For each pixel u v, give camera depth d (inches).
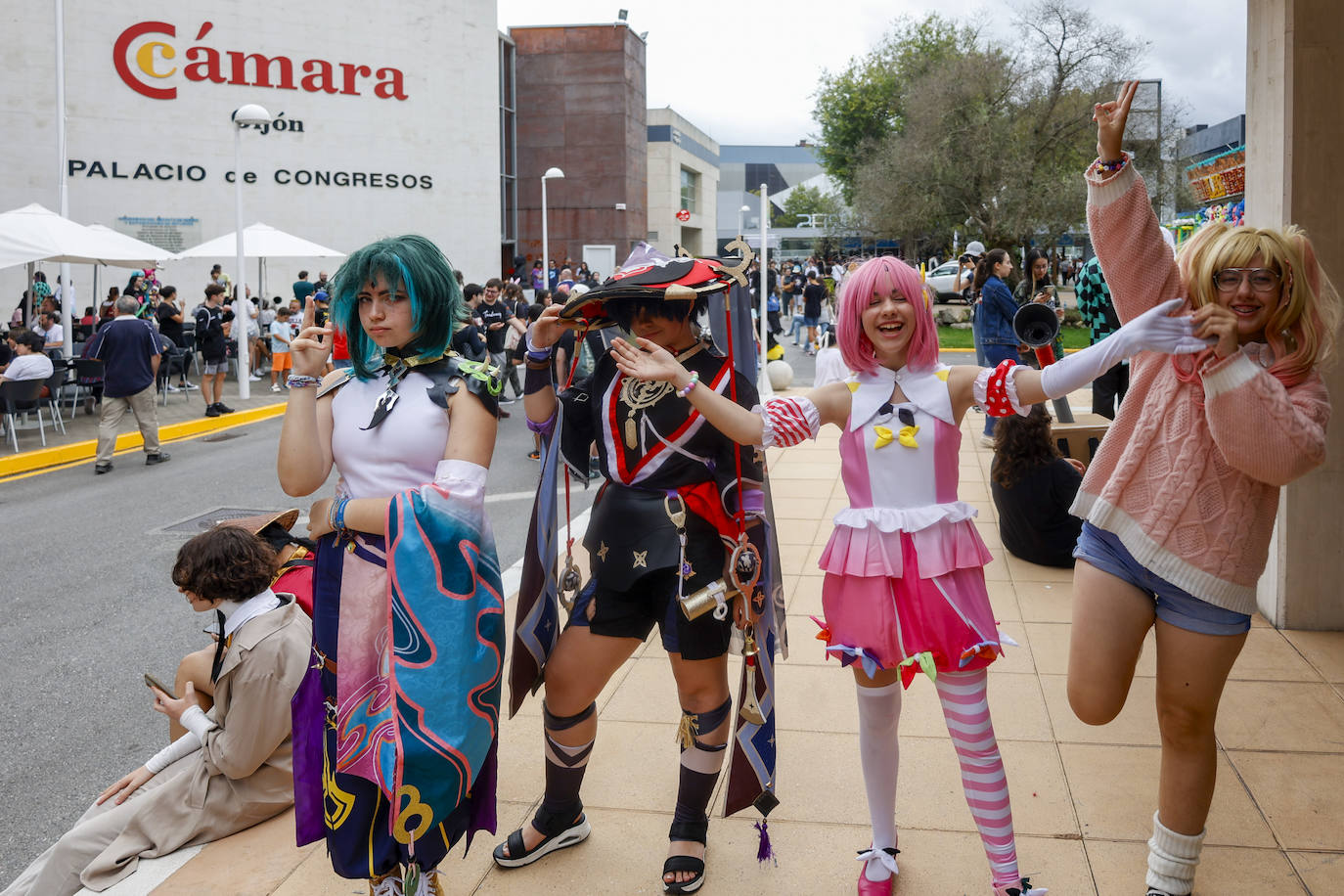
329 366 113.3
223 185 1138.7
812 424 102.6
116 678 209.3
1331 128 163.6
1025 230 1227.2
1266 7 171.6
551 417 114.6
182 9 1099.3
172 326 658.2
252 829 132.2
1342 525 174.4
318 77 1178.6
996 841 102.6
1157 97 1220.5
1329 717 146.9
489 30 1279.5
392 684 95.9
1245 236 95.3
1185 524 96.8
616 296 107.0
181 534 328.8
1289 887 109.7
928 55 1648.6
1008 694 161.6
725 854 121.2
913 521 101.2
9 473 441.1
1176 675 100.7
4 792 163.6
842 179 2116.1
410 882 100.7
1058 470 221.6
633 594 113.1
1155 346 91.4
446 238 1272.1
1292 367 95.5
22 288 1018.7
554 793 119.4
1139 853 117.5
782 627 120.0
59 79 682.2
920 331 103.5
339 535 102.0
